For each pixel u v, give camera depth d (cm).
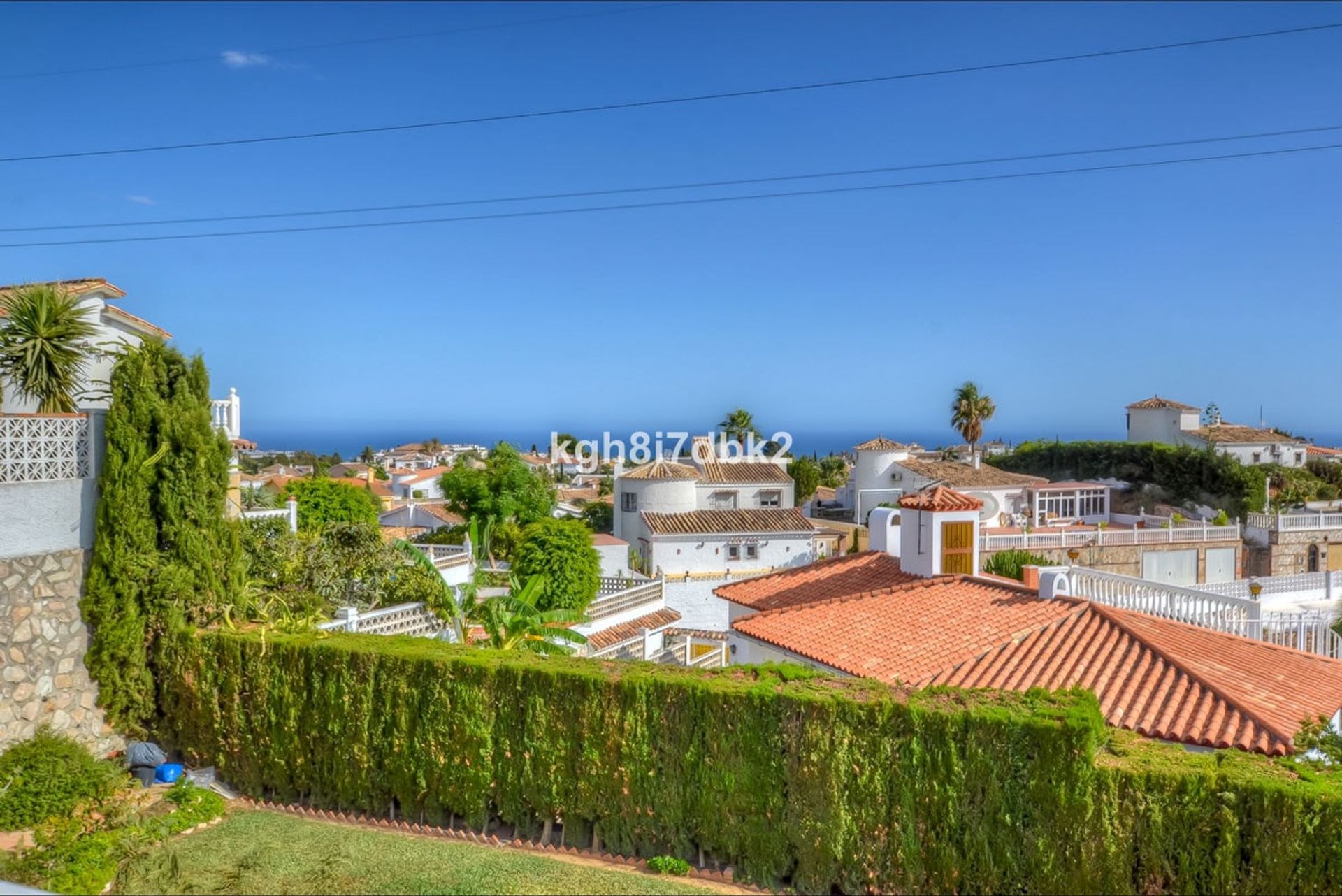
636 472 5391
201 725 1459
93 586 1436
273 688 1408
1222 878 932
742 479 5903
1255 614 1848
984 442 10831
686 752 1188
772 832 1145
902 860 1081
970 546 2044
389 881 1077
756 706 1150
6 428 1359
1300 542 4569
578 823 1253
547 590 3262
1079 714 1028
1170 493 5925
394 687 1332
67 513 1426
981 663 1502
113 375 1475
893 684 1274
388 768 1335
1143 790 971
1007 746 1031
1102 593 1998
